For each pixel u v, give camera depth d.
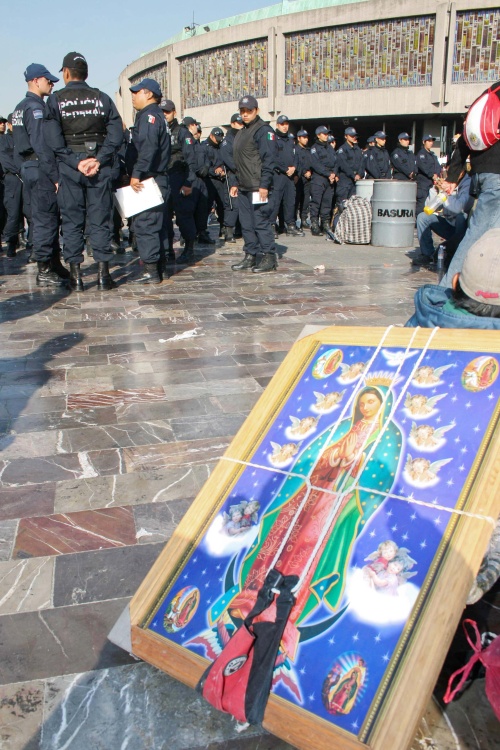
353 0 23.20
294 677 1.45
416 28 20.98
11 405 3.79
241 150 8.04
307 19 22.80
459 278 2.03
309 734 1.38
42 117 6.64
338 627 1.47
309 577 1.56
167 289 7.32
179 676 1.60
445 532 1.47
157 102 7.11
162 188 7.44
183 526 1.80
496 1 19.55
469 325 1.94
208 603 1.65
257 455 1.85
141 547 2.40
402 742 1.27
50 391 4.02
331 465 1.72
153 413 3.65
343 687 1.39
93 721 1.66
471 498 1.49
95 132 6.50
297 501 1.70
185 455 3.14
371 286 7.38
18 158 9.11
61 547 2.40
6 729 1.63
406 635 1.39
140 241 7.52
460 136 4.82
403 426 1.68
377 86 22.20
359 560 1.53
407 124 23.42
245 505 1.76
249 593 1.61
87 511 2.64
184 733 1.63
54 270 7.55
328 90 23.19
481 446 1.55
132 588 2.17
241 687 1.47
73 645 1.92
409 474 1.60
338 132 25.22
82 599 2.12
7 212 9.55
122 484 2.86
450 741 1.57
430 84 21.31
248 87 25.72
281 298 6.75
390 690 1.34
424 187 12.62
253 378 4.21
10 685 1.77
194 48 27.17
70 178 6.64
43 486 2.85
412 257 9.71
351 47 22.34
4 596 2.13
